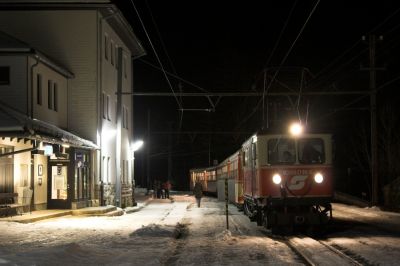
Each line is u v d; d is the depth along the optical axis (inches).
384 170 1724.9
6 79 990.4
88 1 1225.4
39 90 1048.8
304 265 476.1
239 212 1208.8
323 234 751.7
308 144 767.1
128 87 1608.0
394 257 518.0
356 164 2041.1
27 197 935.7
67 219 960.9
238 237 708.0
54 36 1229.1
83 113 1218.6
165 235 715.4
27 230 750.5
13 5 1221.1
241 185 1193.4
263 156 764.0
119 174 1257.4
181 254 556.4
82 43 1227.2
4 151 902.4
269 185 757.9
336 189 2065.7
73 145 1019.3
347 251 570.6
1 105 861.2
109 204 1283.2
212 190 2198.6
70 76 1196.5
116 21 1328.7
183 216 1111.0
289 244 631.8
